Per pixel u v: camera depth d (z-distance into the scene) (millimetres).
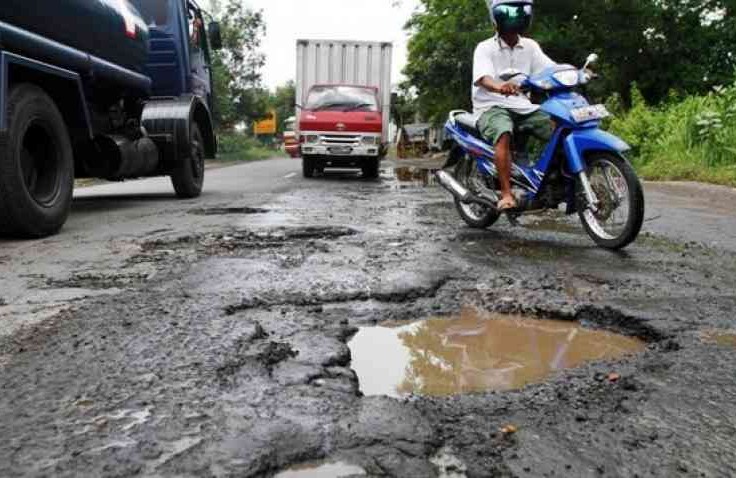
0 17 4363
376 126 12273
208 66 9594
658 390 1848
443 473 1351
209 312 2580
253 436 1494
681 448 1492
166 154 7816
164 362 1993
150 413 1623
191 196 8383
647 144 13164
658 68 18484
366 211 6594
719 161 11219
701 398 1790
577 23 18250
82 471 1348
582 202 4539
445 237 4844
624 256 4113
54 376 1886
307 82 14258
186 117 7758
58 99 5379
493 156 4887
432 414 1648
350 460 1394
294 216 6102
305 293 2955
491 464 1394
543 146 4875
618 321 2691
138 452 1422
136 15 7051
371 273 3387
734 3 17844
